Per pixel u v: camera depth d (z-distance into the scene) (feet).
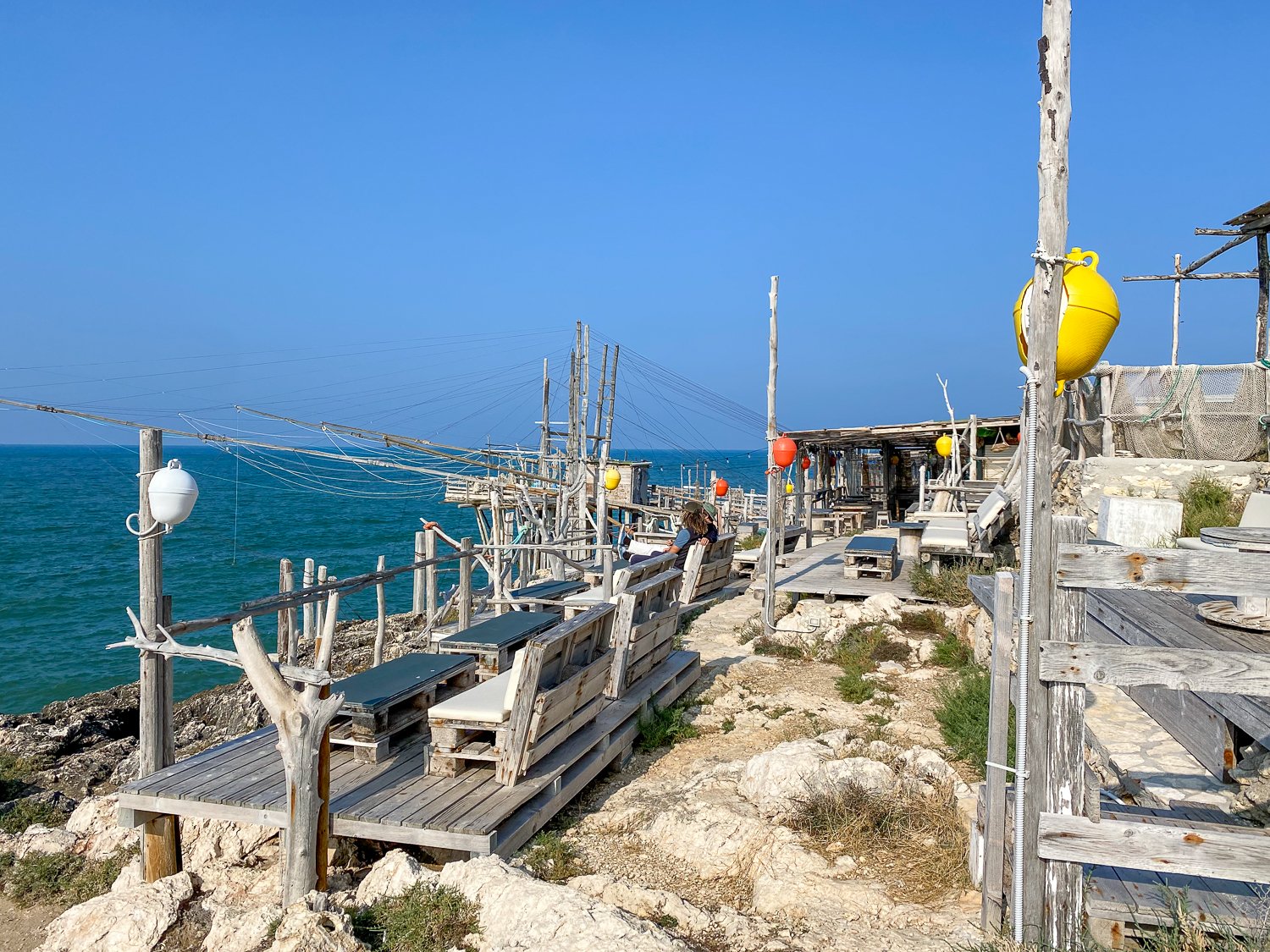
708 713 28.81
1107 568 11.92
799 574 49.88
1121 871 13.69
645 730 26.48
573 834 20.38
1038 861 12.34
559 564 64.85
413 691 22.61
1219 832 11.64
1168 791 16.75
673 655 32.83
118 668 67.10
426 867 18.39
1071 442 55.47
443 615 59.57
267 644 69.10
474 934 14.74
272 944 14.55
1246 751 17.22
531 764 20.26
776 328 39.11
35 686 62.13
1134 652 11.78
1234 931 11.80
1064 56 11.62
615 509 100.63
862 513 89.40
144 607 19.63
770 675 33.19
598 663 23.43
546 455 95.55
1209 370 47.19
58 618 88.07
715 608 45.85
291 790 16.78
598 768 23.08
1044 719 12.19
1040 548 12.05
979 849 15.81
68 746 40.88
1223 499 43.50
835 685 31.63
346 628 66.85
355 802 18.90
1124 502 34.81
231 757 21.50
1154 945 11.99
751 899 16.74
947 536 49.78
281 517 231.71
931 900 15.70
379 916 15.75
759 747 25.61
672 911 16.01
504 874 16.03
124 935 16.87
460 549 35.19
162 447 19.66
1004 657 13.35
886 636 36.11
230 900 18.37
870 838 18.17
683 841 19.03
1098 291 12.59
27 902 21.44
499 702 20.65
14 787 33.58
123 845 23.43
